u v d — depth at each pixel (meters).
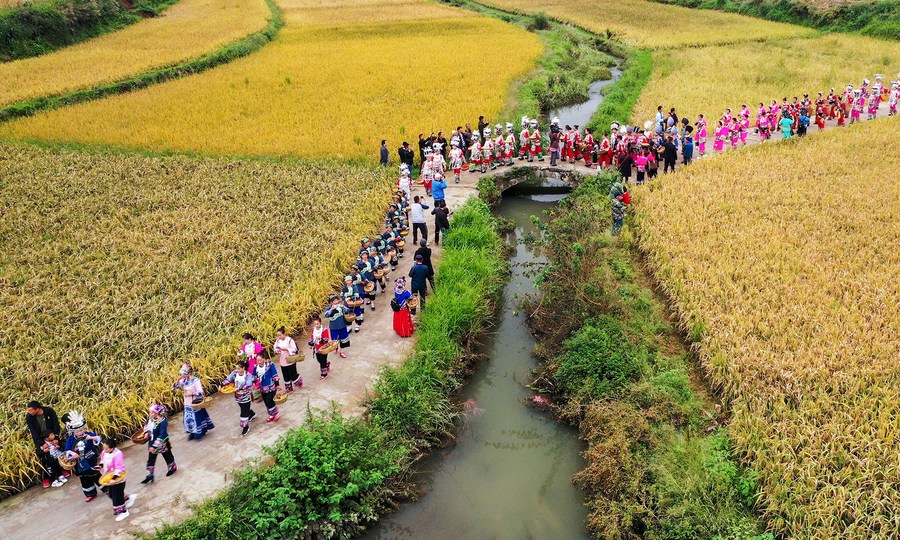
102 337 15.05
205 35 56.00
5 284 17.95
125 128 33.69
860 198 20.86
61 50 50.91
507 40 55.31
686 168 25.06
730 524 10.09
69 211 23.42
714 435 12.02
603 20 65.06
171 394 13.23
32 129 33.50
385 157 27.33
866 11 54.72
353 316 15.07
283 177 26.44
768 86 38.25
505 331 17.19
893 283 15.60
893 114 32.16
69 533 10.12
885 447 10.62
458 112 34.19
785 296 15.37
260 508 10.32
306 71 45.44
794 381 12.38
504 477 12.23
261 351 12.39
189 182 26.22
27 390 13.16
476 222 21.36
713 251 18.06
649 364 14.25
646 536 10.41
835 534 9.66
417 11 73.94
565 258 17.92
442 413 13.41
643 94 37.72
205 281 17.69
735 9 67.44
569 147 27.39
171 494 10.91
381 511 11.34
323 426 11.81
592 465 11.79
